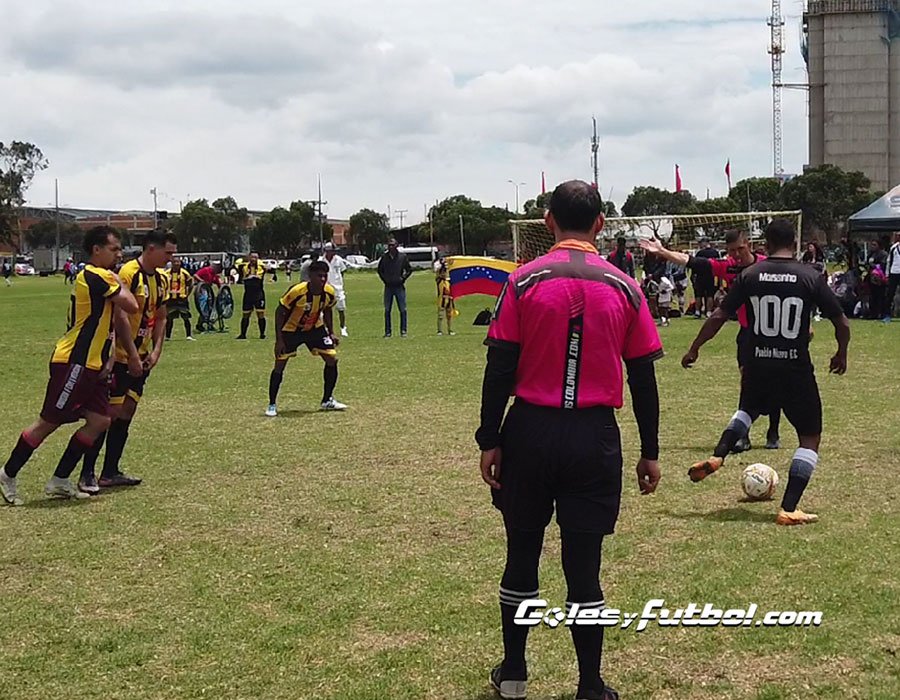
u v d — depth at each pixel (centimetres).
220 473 902
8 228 12269
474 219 11469
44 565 648
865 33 11375
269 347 2145
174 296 2342
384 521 733
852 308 2591
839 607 540
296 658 493
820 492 786
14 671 485
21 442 808
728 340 2039
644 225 3073
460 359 1781
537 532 438
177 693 458
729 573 598
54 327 2939
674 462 902
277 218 12344
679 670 470
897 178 11550
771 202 9944
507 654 446
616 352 420
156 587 602
